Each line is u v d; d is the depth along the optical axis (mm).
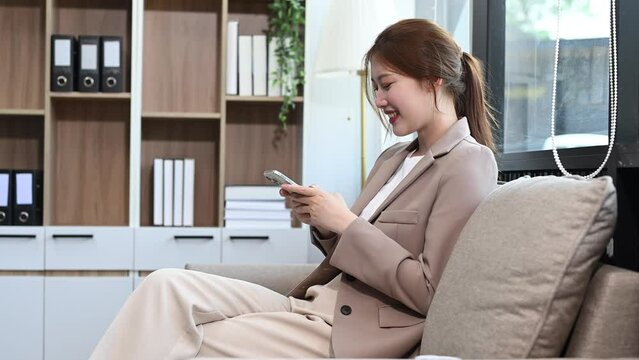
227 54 3865
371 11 3436
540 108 2852
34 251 3686
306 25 3807
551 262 1439
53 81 3789
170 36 4102
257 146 4129
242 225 3766
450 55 1978
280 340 1855
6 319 3652
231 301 1925
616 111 1969
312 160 4102
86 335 3672
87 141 4059
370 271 1791
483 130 2082
